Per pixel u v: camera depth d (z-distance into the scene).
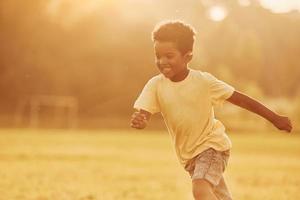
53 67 55.75
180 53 4.79
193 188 4.79
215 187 5.11
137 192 10.52
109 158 18.91
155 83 5.14
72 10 56.84
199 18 82.75
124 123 54.56
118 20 59.09
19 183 11.36
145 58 59.72
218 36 86.19
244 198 10.02
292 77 105.00
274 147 28.66
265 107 4.91
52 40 55.97
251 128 53.69
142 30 59.56
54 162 16.66
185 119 5.00
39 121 52.28
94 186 11.25
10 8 54.50
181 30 4.78
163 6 60.72
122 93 59.31
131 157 19.70
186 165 5.16
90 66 58.12
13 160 16.97
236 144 31.34
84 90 57.91
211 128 5.06
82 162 16.98
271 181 12.91
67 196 9.72
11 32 54.88
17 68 55.09
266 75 103.88
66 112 56.78
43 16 55.62
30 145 24.23
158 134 40.56
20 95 55.47
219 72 64.25
